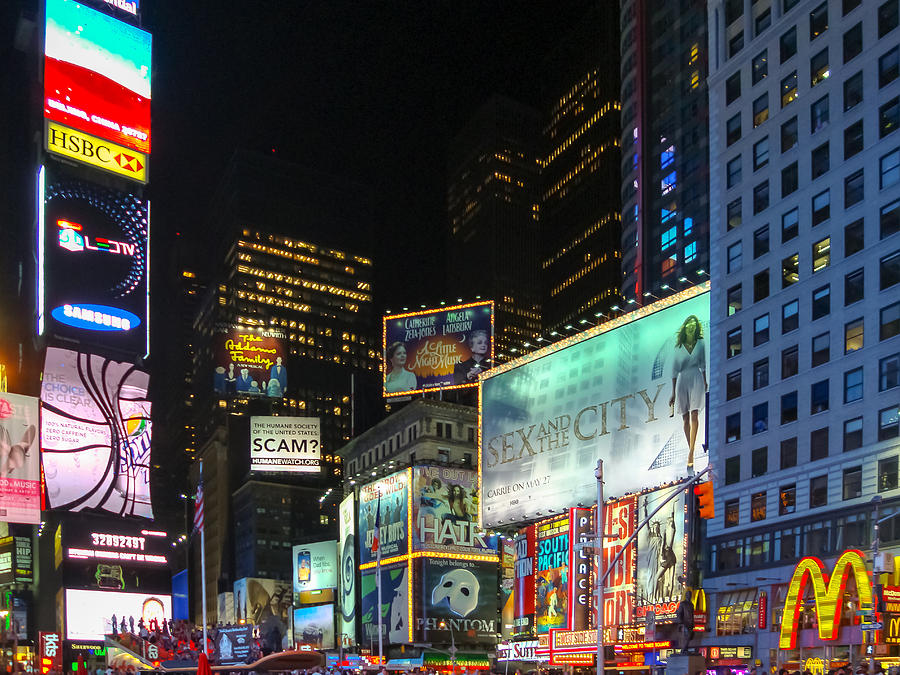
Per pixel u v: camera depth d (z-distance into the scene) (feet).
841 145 241.55
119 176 533.14
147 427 501.97
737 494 256.32
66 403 479.41
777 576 237.04
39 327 509.35
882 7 235.20
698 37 416.87
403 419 484.74
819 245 243.60
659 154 433.07
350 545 483.92
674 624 269.64
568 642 312.71
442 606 415.23
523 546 361.10
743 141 275.59
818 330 239.30
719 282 277.23
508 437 371.97
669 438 294.05
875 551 173.17
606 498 316.19
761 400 253.85
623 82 470.39
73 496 468.34
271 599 640.17
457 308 444.96
